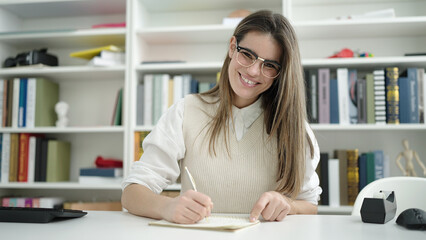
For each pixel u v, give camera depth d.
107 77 2.56
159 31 2.31
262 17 1.12
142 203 0.93
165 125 1.19
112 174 2.27
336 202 2.12
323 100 2.16
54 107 2.55
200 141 1.19
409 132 2.35
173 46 2.58
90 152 2.59
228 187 1.18
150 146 1.14
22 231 0.72
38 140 2.38
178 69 2.33
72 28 2.68
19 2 2.42
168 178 1.13
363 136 2.38
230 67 1.14
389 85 2.12
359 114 2.14
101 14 2.64
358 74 2.41
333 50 2.44
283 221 0.88
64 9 2.55
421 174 2.31
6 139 2.38
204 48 2.55
